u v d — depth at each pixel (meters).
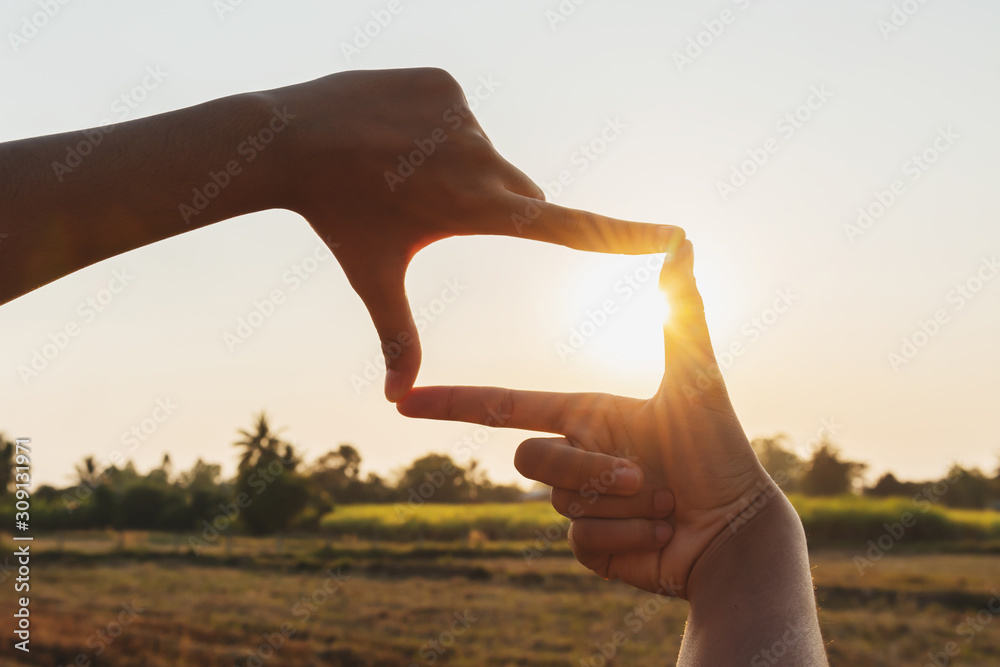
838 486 27.80
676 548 0.73
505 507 34.53
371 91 0.58
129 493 31.00
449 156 0.58
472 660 11.20
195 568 22.75
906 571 18.34
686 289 0.70
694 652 0.63
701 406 0.75
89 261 0.44
